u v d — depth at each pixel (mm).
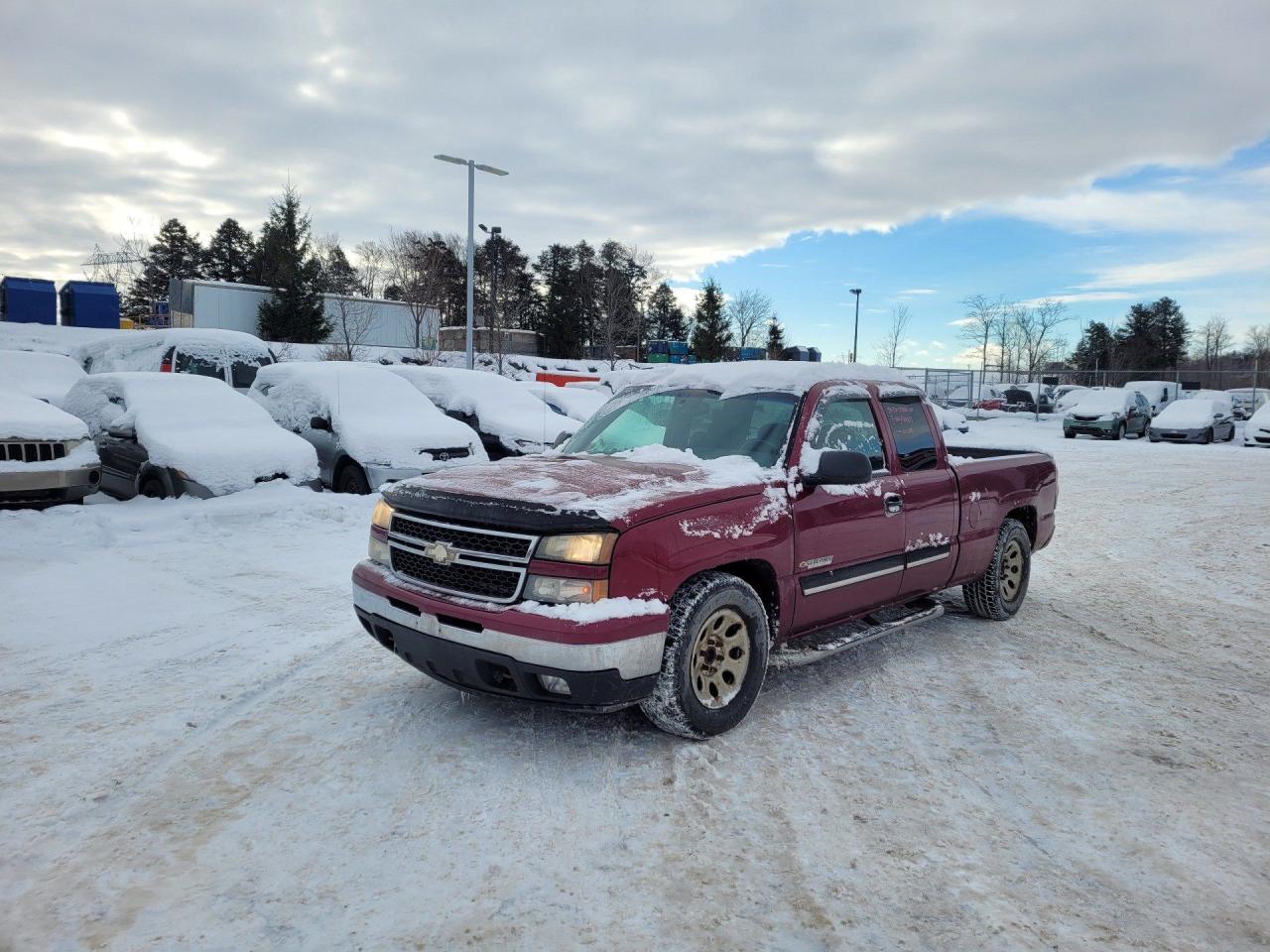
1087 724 4215
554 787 3342
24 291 33375
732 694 3869
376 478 9938
